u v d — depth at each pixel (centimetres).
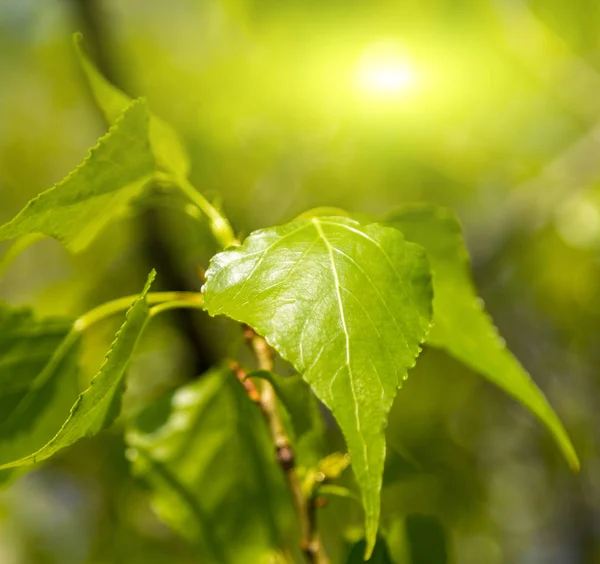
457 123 104
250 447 51
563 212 115
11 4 108
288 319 40
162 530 85
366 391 39
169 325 85
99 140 43
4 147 116
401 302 41
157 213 77
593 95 114
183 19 104
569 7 105
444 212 50
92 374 81
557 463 135
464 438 124
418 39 91
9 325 48
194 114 98
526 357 129
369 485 39
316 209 49
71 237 44
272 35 92
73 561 120
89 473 101
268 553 51
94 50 82
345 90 95
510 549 139
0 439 48
